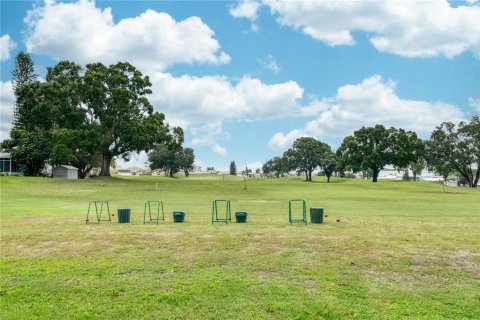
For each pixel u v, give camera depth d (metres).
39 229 14.66
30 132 65.94
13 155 60.44
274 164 137.00
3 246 11.62
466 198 37.75
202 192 42.75
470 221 17.80
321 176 141.25
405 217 19.55
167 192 41.91
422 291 7.93
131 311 7.22
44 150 60.75
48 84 57.72
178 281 8.46
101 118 58.97
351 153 83.12
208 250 10.98
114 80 58.38
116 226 15.54
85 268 9.40
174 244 11.73
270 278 8.63
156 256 10.36
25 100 60.97
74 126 57.75
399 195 41.88
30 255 10.58
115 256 10.41
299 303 7.35
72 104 58.94
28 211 22.66
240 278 8.59
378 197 38.03
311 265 9.54
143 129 59.31
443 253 10.69
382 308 7.16
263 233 13.58
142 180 58.53
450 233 13.94
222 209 23.83
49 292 8.09
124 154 65.69
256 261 9.84
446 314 6.94
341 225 15.97
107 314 7.15
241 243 11.83
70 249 11.20
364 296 7.67
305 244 11.71
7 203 29.20
